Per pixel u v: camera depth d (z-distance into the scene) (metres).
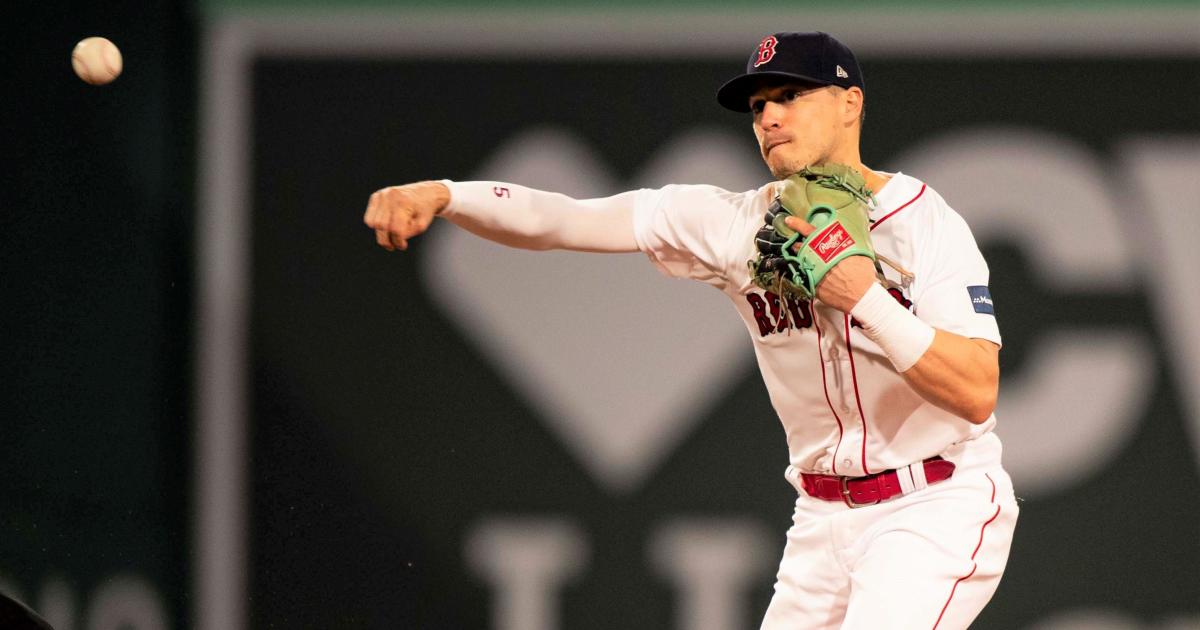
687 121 19.27
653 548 18.84
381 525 19.11
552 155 19.34
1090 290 18.69
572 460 19.03
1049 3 18.95
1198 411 18.44
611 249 11.34
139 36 19.98
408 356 19.30
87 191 19.97
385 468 19.17
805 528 10.89
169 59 19.86
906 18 19.09
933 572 9.80
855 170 10.05
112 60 13.18
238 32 19.75
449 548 19.02
